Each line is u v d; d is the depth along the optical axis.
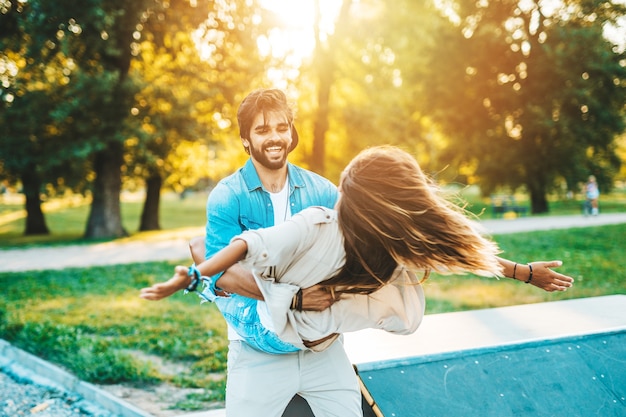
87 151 19.08
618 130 27.91
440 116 29.34
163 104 21.66
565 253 12.95
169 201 66.00
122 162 22.86
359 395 2.46
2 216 41.38
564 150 27.75
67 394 5.22
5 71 19.77
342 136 28.09
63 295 9.52
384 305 2.27
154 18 19.67
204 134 21.94
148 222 27.44
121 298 9.24
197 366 5.76
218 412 3.95
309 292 2.17
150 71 22.48
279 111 2.40
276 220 2.53
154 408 4.75
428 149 30.02
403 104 30.33
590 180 25.72
